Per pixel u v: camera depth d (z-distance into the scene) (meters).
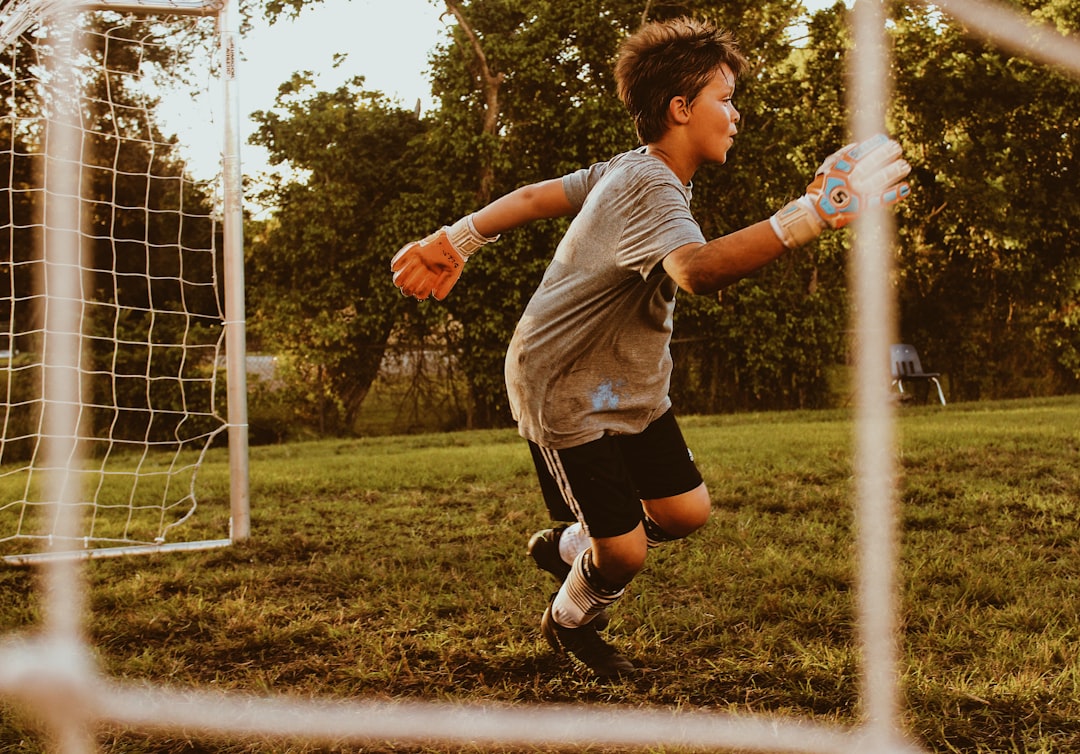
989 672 2.52
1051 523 4.39
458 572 3.79
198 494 6.17
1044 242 16.28
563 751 2.19
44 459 8.12
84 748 2.24
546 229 13.80
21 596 3.64
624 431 2.31
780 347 14.87
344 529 4.81
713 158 2.21
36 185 11.73
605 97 13.98
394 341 14.99
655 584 3.49
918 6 15.57
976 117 15.84
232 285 4.57
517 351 2.29
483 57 14.02
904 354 14.59
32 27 4.91
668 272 1.89
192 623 3.22
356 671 2.68
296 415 14.64
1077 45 15.02
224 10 4.64
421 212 14.03
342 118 14.35
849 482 5.62
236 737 2.29
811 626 2.95
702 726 2.28
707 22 2.23
